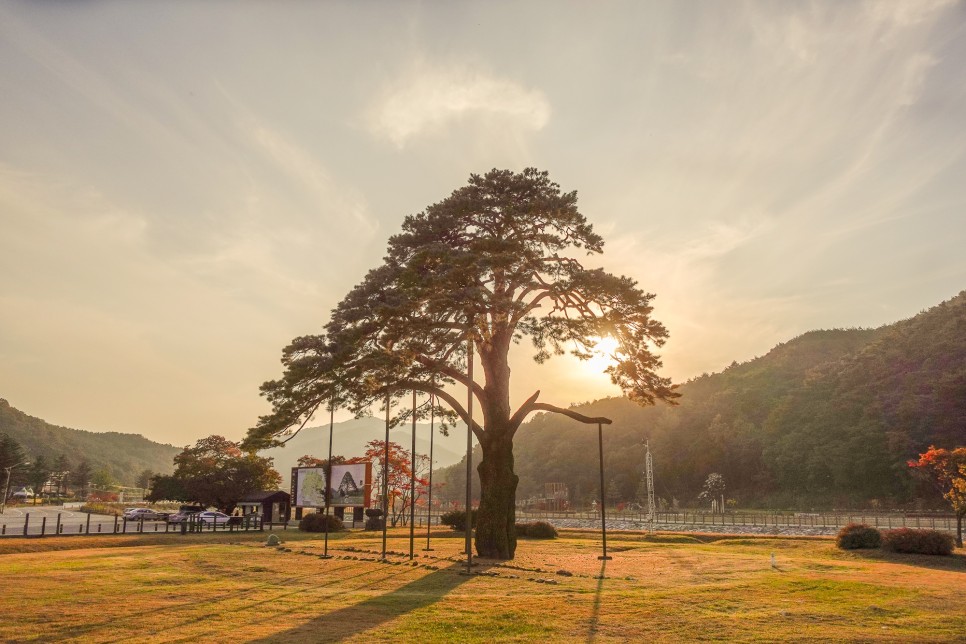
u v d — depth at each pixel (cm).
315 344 2783
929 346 13650
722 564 2633
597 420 2970
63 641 1184
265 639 1209
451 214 2698
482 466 2892
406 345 2545
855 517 7675
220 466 6588
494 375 2964
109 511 9300
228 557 2645
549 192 2802
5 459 13688
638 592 1838
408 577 2158
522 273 2483
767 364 19062
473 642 1198
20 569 2177
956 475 3919
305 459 6322
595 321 2673
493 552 2772
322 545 3347
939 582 2033
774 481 14075
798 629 1307
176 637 1221
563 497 14100
